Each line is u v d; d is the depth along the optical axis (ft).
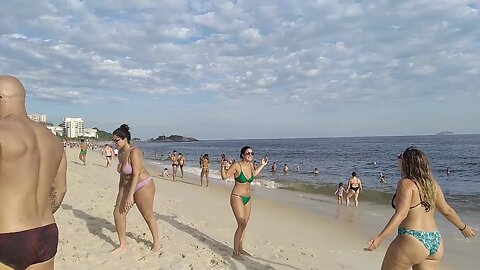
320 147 320.91
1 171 8.02
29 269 8.41
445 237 31.50
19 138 8.23
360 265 23.04
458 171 108.88
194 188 63.98
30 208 8.38
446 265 24.94
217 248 23.70
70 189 40.57
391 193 61.52
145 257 20.26
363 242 29.76
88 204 32.96
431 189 13.48
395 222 13.19
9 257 8.07
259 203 50.42
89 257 19.54
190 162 156.76
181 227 29.14
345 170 116.78
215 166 128.16
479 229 34.83
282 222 37.32
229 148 359.05
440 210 14.14
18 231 8.11
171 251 21.43
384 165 135.03
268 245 26.00
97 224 26.30
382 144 358.84
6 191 8.10
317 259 23.63
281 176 97.19
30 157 8.40
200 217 34.50
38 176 8.64
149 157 201.16
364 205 49.93
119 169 20.76
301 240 29.50
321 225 36.60
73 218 27.48
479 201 54.90
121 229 20.97
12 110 9.08
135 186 20.13
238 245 22.21
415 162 13.67
